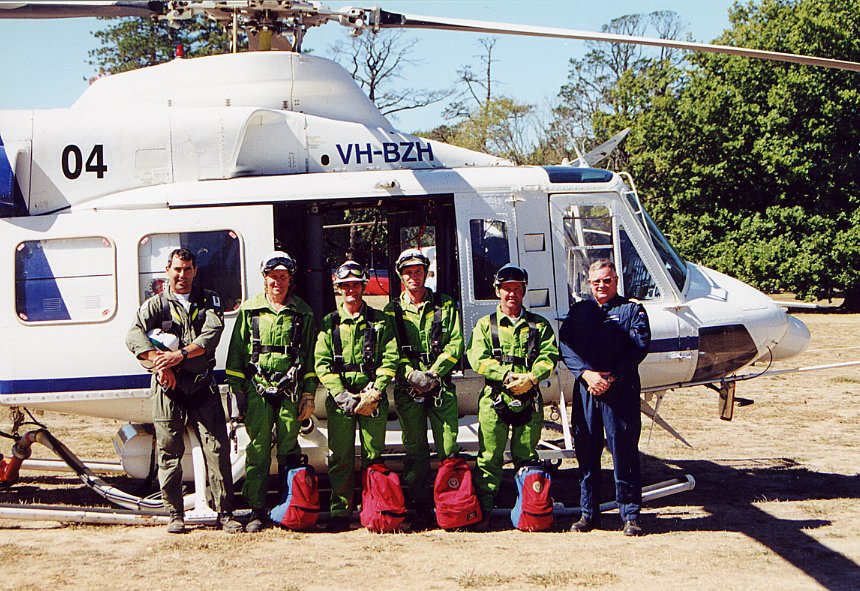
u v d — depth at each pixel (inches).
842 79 1084.5
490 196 265.3
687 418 442.6
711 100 1119.0
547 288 265.6
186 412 231.1
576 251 269.3
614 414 231.5
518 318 238.5
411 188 262.1
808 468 327.0
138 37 1464.1
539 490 235.5
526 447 240.4
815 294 1072.2
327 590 187.0
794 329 301.7
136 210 253.4
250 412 233.8
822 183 1082.1
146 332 226.2
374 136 279.1
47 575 196.5
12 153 255.3
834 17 1095.0
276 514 236.5
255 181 260.7
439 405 238.4
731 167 1121.4
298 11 267.3
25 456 277.6
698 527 242.7
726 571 200.8
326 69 285.9
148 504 251.4
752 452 359.6
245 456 244.1
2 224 250.1
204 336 224.4
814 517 254.5
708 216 1135.0
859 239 1035.3
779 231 1104.2
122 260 250.2
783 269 1061.1
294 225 287.4
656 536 232.2
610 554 214.1
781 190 1107.9
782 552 216.7
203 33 1454.2
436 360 239.3
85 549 218.1
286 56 280.8
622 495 233.8
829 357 651.5
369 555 213.0
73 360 247.8
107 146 261.9
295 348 235.0
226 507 234.5
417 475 242.8
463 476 236.7
